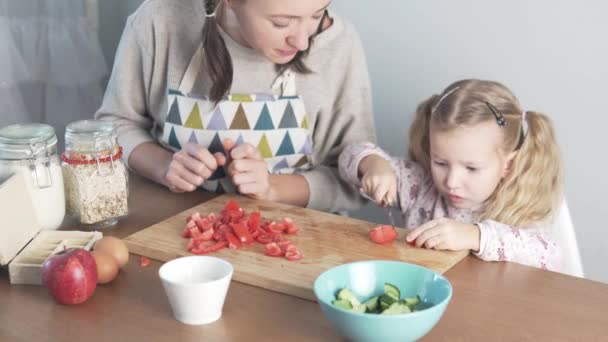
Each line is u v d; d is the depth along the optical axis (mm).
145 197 1543
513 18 1841
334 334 1003
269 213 1432
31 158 1265
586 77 1795
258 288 1141
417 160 1696
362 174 1625
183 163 1509
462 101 1509
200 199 1539
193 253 1228
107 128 1367
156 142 1748
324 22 1686
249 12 1400
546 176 1527
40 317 1044
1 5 2133
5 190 1170
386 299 1013
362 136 1738
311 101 1689
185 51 1660
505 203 1511
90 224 1367
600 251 1891
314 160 1764
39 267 1133
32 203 1250
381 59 2045
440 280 1022
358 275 1062
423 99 2008
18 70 2188
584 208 1884
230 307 1078
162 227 1343
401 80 2029
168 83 1676
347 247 1269
